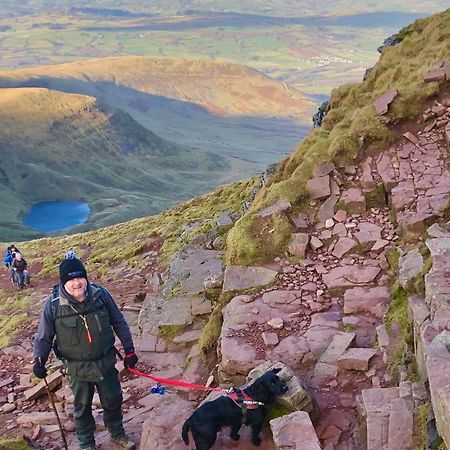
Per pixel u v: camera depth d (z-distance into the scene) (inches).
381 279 378.3
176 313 448.8
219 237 582.6
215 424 244.5
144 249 860.0
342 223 453.7
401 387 246.2
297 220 461.7
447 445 183.8
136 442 294.5
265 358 319.6
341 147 511.5
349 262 407.8
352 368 294.4
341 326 340.2
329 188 483.5
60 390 389.4
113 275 754.2
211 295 447.8
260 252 432.8
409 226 407.2
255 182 1003.3
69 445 317.1
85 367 252.7
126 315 540.4
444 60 612.1
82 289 241.3
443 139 518.9
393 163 501.0
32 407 387.9
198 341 409.4
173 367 394.0
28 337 556.7
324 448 248.4
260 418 251.0
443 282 267.6
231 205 957.2
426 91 549.6
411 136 524.7
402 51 735.1
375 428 231.3
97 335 248.1
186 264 525.7
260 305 370.9
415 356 267.4
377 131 523.8
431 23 751.7
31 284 927.0
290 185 490.6
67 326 243.4
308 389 275.7
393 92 561.0
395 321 316.5
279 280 400.2
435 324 239.9
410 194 451.8
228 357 323.9
